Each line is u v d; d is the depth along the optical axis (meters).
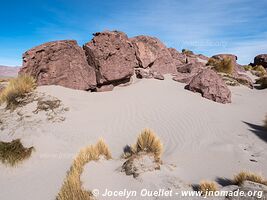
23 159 7.00
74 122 8.99
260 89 19.41
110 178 5.43
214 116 10.69
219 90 13.48
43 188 5.70
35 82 10.95
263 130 9.31
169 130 8.87
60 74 11.38
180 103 11.86
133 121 9.49
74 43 12.32
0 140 7.88
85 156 6.14
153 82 14.70
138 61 15.91
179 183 5.16
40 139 7.85
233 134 8.73
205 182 4.93
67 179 5.25
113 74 12.52
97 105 10.65
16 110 9.38
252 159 6.67
